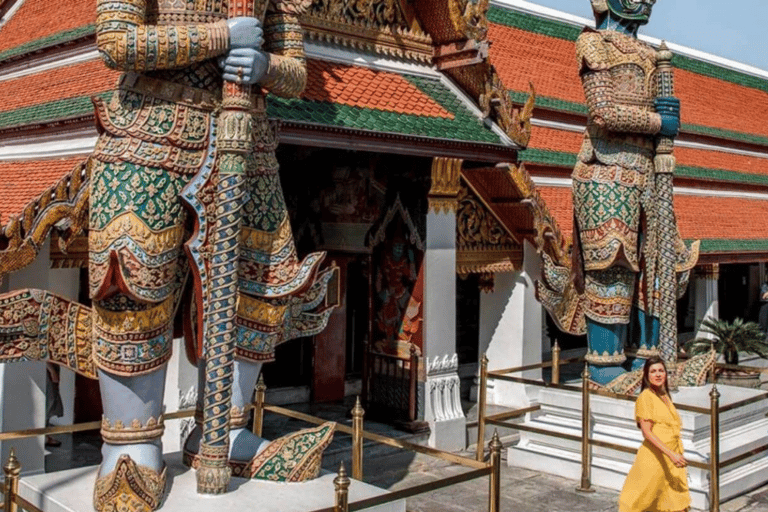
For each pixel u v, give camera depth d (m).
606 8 11.95
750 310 25.72
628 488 8.91
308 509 6.48
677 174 20.20
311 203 14.07
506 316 15.10
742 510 10.46
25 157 11.30
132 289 6.30
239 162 6.43
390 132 10.84
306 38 11.16
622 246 11.48
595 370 12.02
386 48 12.18
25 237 8.38
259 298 7.16
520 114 12.96
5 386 9.01
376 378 13.50
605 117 11.12
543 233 13.16
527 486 11.22
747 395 12.03
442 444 12.91
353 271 16.33
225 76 6.44
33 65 13.04
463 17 12.04
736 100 26.17
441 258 12.88
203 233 6.71
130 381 6.57
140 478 6.32
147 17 6.57
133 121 6.50
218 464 6.66
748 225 21.03
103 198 6.52
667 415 8.76
